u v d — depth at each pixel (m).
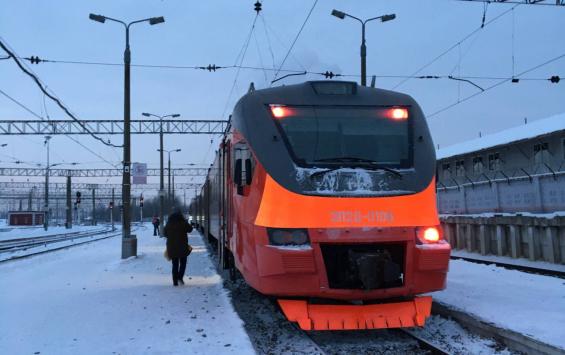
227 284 11.23
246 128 7.58
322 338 7.32
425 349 6.66
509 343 6.32
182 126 37.78
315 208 6.66
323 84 7.95
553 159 22.66
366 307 6.79
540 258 14.47
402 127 7.70
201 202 34.22
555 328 6.39
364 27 21.56
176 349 6.22
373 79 9.27
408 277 6.76
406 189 6.99
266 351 6.64
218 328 7.23
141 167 20.25
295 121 7.48
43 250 26.38
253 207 7.17
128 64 19.33
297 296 6.79
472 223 17.92
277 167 6.98
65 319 8.09
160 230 38.38
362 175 6.96
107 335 7.02
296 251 6.48
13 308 9.09
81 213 137.38
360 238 6.62
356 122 7.61
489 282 10.16
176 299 9.62
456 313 7.55
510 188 22.75
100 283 12.09
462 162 30.06
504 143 24.89
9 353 6.25
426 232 6.88
